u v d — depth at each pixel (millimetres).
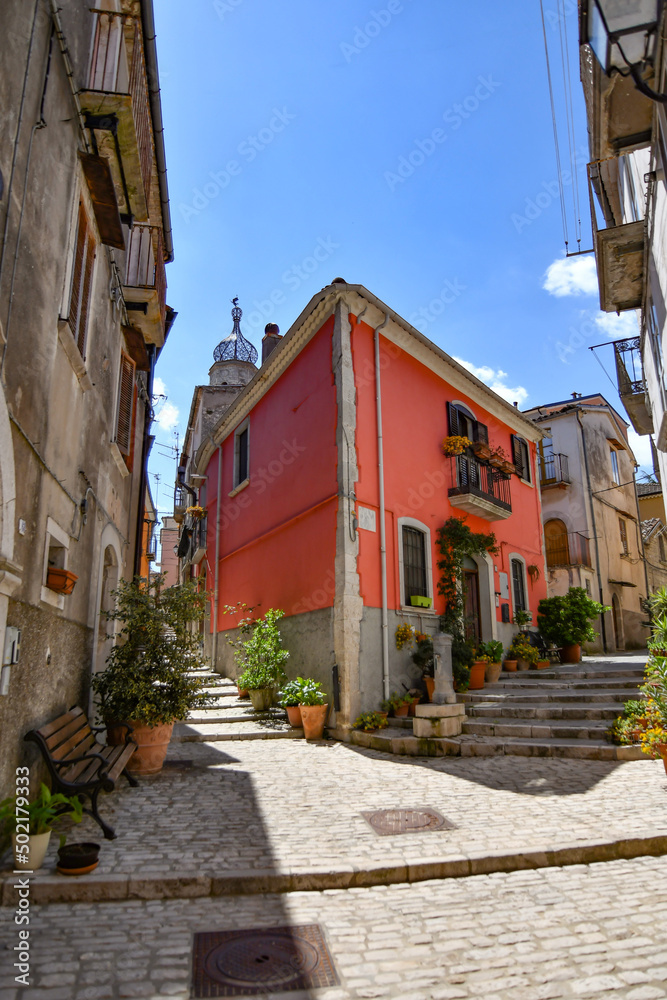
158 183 9820
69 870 3928
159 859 4258
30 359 4684
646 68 5223
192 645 7395
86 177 6199
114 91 6008
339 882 4047
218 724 10391
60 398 5598
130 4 7469
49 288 5113
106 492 8227
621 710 8602
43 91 4879
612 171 11055
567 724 8336
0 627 3955
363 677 9688
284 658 11109
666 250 7277
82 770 5320
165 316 12531
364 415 10883
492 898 3857
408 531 11367
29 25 4574
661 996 2766
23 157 4457
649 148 7695
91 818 5262
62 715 5680
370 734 8719
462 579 12195
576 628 14992
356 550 10102
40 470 4961
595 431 23922
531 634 14656
